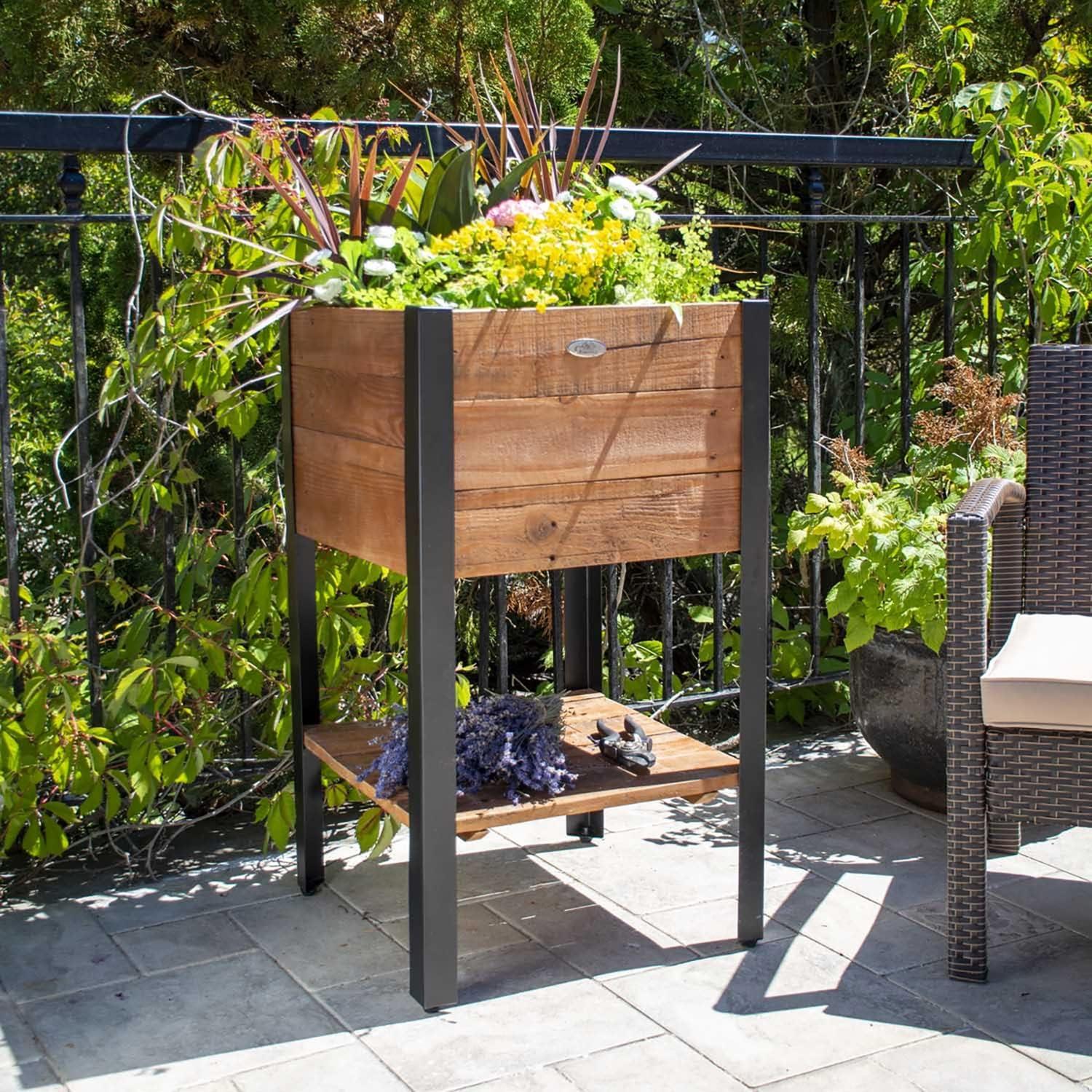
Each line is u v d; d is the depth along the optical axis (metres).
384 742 2.23
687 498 2.00
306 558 2.29
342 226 2.23
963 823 1.97
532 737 2.08
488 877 2.39
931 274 3.75
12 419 4.05
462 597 3.54
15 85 3.40
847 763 3.02
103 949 2.13
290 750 2.60
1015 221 3.02
